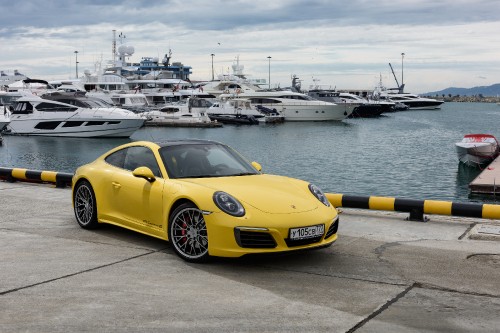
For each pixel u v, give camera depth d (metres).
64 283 4.72
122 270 5.13
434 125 64.94
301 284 4.77
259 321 3.88
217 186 5.53
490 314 4.07
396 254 5.75
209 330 3.71
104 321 3.86
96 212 6.68
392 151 36.41
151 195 5.86
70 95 44.84
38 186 10.56
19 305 4.18
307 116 62.50
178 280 4.84
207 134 49.44
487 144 27.95
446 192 21.52
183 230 5.51
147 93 66.56
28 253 5.73
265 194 5.48
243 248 5.10
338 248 6.00
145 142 6.47
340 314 4.04
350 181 24.36
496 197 20.19
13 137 44.03
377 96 93.44
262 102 62.75
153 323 3.83
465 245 6.12
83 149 37.81
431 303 4.30
